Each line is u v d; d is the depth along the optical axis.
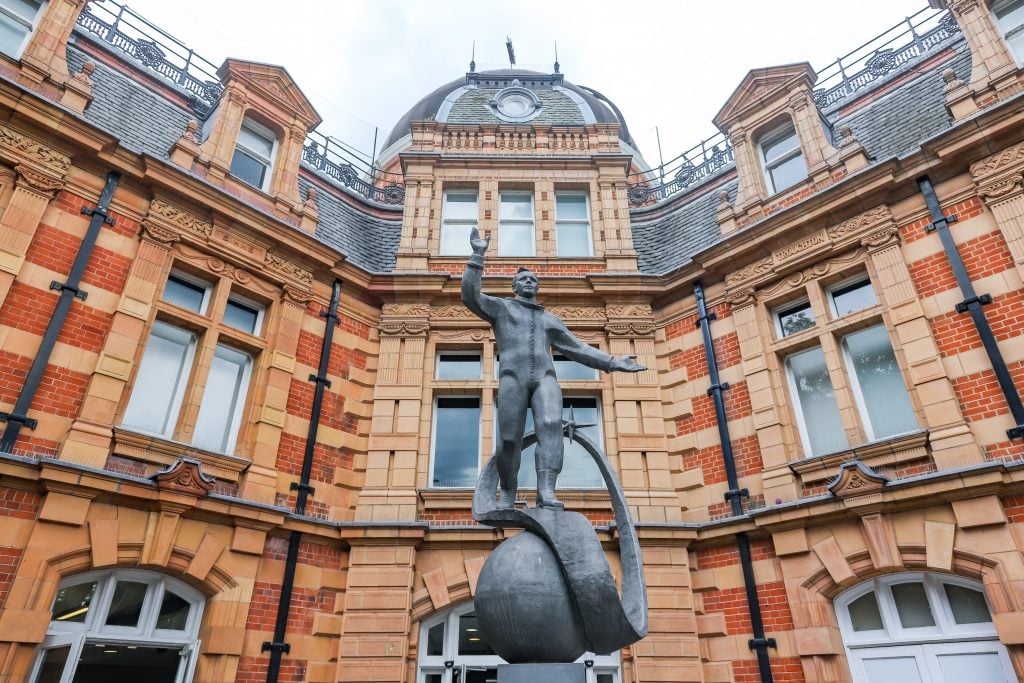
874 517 7.77
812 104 10.94
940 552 7.25
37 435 7.09
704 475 9.73
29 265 7.67
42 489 6.83
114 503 7.25
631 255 11.86
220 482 8.37
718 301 10.72
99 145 8.52
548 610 3.80
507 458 4.52
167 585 7.64
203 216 9.48
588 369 11.17
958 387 7.88
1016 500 7.00
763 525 8.57
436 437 10.59
